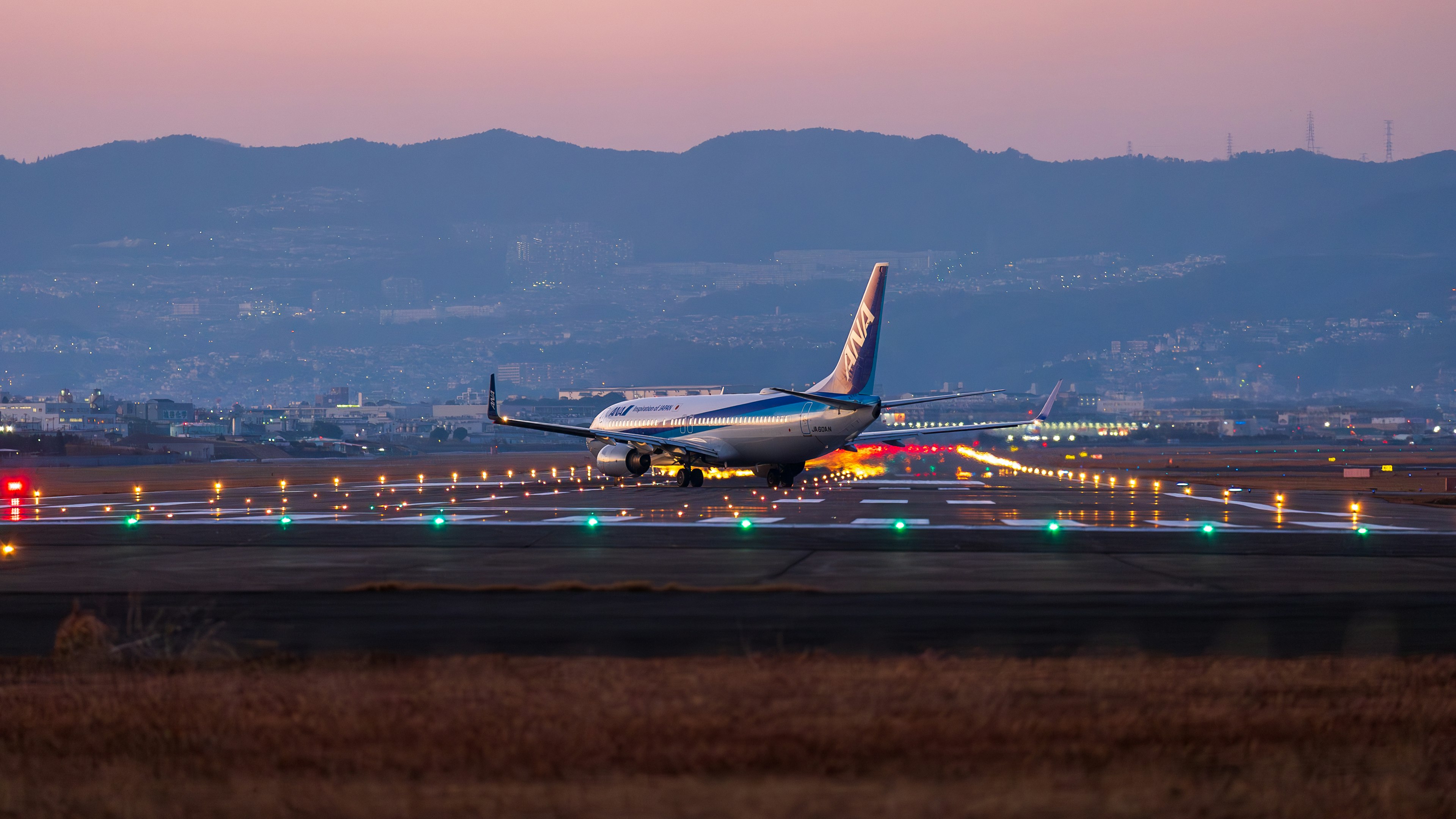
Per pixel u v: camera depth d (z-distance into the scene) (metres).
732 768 38.97
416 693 49.75
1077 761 39.72
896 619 76.44
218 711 46.59
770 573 104.88
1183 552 124.19
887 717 45.28
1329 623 74.81
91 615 68.00
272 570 108.56
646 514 187.25
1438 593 90.12
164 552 125.62
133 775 38.62
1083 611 80.00
